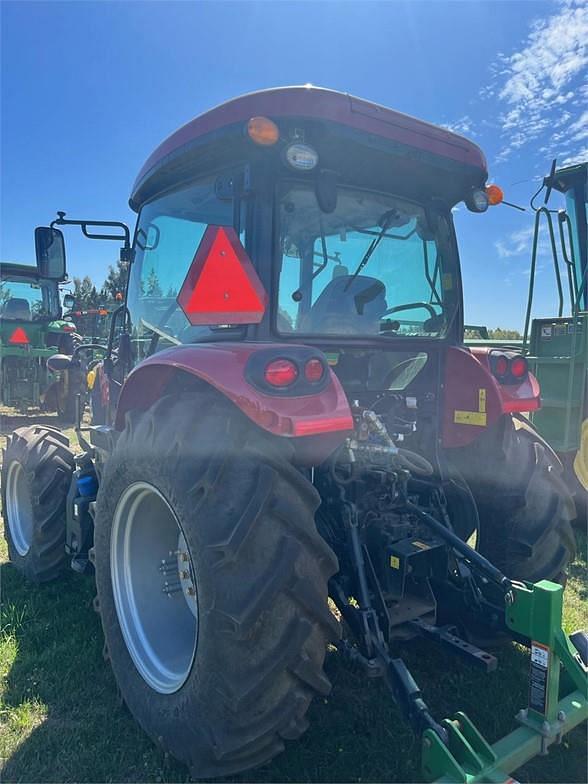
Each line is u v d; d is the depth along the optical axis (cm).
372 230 283
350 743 248
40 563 391
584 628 336
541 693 212
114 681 294
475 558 237
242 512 203
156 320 318
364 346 277
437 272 311
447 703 272
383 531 255
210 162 268
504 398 292
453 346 314
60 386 1067
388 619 240
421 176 283
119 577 272
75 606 370
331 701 274
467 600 271
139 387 270
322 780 229
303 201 255
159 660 255
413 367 303
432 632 247
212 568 204
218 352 223
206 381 228
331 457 259
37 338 1188
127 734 257
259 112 231
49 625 345
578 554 457
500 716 263
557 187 535
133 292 350
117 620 270
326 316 267
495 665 229
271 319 246
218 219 270
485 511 304
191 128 256
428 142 259
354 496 260
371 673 223
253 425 217
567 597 379
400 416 295
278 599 204
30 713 271
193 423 220
